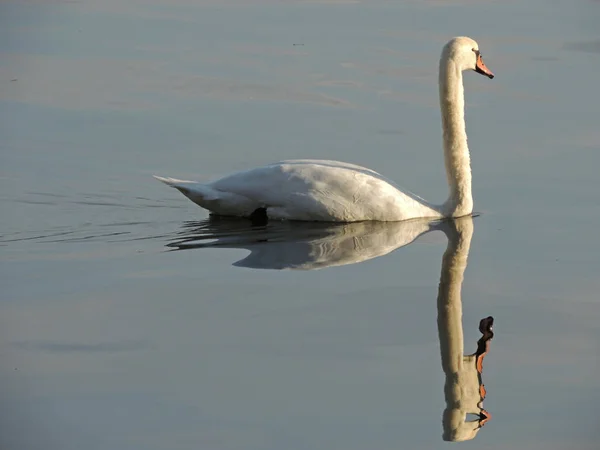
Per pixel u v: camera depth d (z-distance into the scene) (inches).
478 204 694.5
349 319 499.5
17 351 457.4
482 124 840.3
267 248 598.2
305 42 1047.6
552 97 895.1
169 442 389.1
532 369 458.0
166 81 944.3
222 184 657.6
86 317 493.4
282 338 476.1
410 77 944.9
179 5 1191.6
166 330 481.4
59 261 574.2
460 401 429.7
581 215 664.4
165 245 604.7
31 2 1189.7
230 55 1009.5
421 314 506.9
